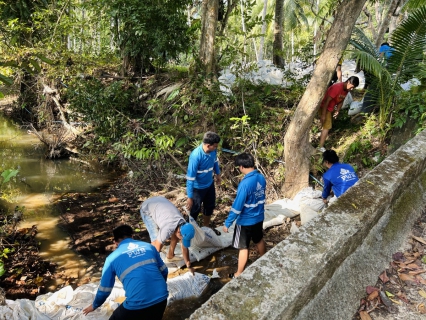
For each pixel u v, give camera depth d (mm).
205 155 4547
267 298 1689
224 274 4367
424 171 3564
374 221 2541
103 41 13125
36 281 4453
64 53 9750
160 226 3838
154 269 2988
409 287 2420
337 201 2537
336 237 2135
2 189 7219
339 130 7051
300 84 7680
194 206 4859
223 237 5004
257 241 4113
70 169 8500
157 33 8641
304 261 1931
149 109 8047
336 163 4586
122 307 2914
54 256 5039
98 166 8562
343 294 2145
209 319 1585
